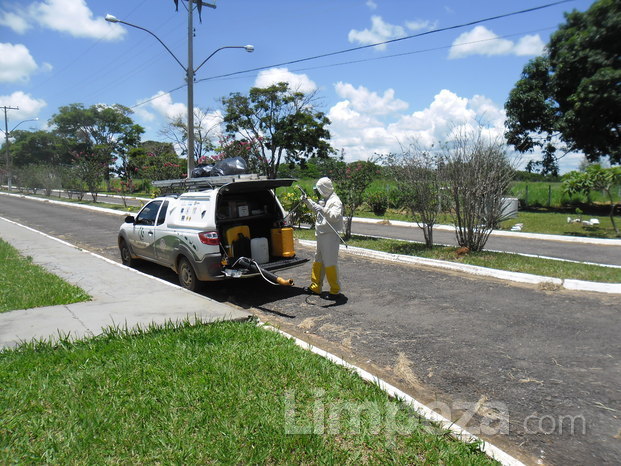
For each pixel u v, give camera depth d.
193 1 18.58
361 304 6.79
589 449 3.17
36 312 5.96
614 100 18.56
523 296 7.02
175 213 7.92
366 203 23.47
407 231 16.17
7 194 46.28
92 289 7.36
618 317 5.92
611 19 18.56
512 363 4.58
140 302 6.51
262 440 3.10
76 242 14.46
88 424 3.27
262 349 4.69
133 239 9.26
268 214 7.86
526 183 28.11
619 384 4.09
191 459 2.90
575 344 5.03
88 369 4.18
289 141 32.34
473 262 9.11
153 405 3.54
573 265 8.88
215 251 6.96
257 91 31.31
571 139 22.44
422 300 6.91
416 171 10.67
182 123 37.66
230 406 3.53
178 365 4.25
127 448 3.03
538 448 3.20
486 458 2.99
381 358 4.79
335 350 5.05
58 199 36.47
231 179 7.66
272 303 6.99
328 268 7.07
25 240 13.69
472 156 10.05
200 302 6.51
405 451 3.05
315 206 6.98
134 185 47.84
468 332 5.48
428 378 4.30
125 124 67.50
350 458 2.96
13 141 82.69
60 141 71.12
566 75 21.28
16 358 4.40
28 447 3.02
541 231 16.22
